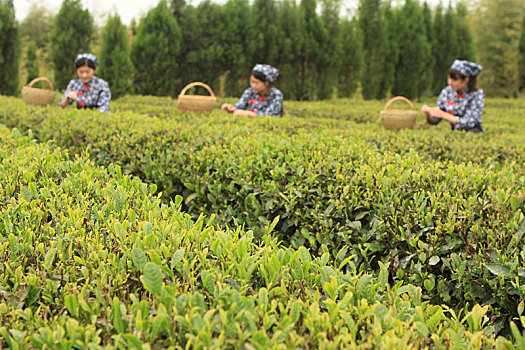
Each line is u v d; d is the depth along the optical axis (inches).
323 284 66.1
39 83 658.2
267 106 291.3
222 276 65.9
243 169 135.4
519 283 80.9
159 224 84.0
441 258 94.1
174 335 52.4
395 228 103.5
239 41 699.4
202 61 693.3
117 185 107.4
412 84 796.0
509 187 106.3
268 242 82.1
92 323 52.8
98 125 199.8
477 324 58.4
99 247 73.7
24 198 92.4
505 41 1208.8
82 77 277.7
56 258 73.9
